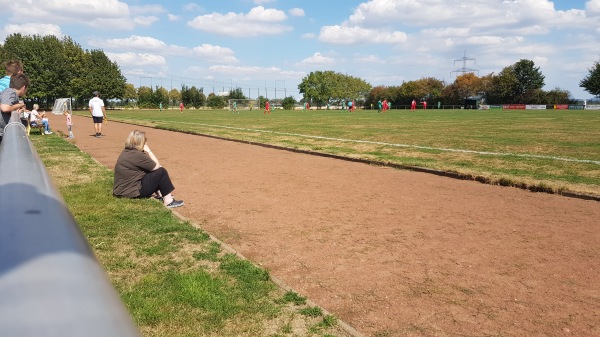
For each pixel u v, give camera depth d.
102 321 0.43
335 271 4.60
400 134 20.62
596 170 10.14
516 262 4.86
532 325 3.52
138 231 5.57
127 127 25.89
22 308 0.41
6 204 0.78
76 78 83.50
